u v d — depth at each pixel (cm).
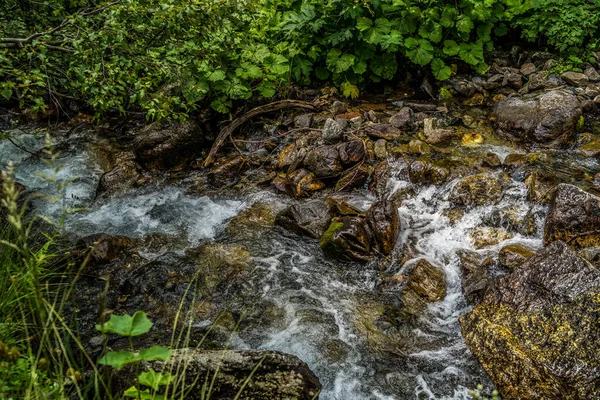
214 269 492
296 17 731
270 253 516
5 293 354
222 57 670
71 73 552
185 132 657
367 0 700
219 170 634
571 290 374
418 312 441
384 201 515
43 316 246
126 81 549
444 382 377
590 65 763
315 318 438
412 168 582
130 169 655
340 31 722
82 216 588
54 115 784
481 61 775
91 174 675
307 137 650
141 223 575
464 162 592
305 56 765
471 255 488
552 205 481
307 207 543
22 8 576
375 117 689
